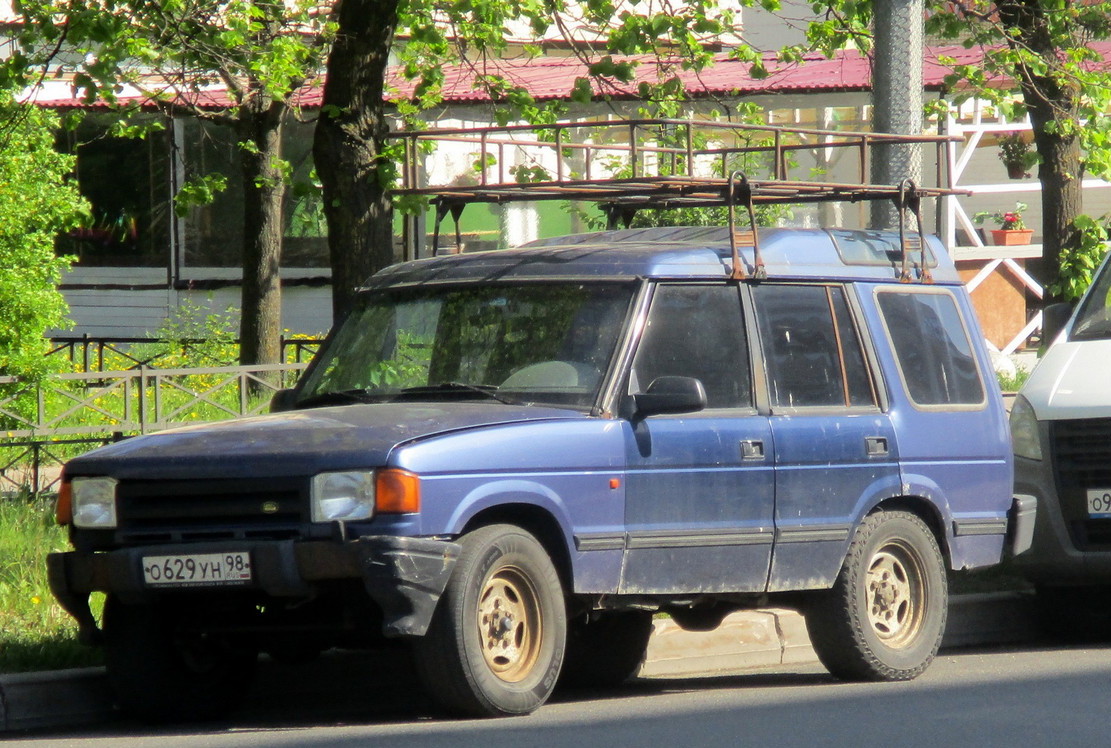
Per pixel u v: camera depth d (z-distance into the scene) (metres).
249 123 33.44
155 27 22.19
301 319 45.16
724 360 12.67
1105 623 17.73
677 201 15.00
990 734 10.66
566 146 15.86
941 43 29.80
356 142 18.19
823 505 12.99
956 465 14.08
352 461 10.71
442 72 24.20
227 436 11.41
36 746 10.84
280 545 10.70
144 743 10.84
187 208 29.94
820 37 24.00
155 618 11.88
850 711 11.66
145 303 47.97
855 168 41.53
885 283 14.03
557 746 10.13
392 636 10.55
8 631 13.54
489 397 12.13
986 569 18.55
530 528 11.60
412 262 13.91
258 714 12.66
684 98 23.30
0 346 22.62
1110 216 27.69
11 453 24.03
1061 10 25.38
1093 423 16.06
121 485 11.33
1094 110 24.91
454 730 10.69
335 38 18.12
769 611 15.48
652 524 11.95
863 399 13.52
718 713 11.59
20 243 23.75
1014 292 39.47
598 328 12.23
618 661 13.95
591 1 21.30
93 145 47.78
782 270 13.24
